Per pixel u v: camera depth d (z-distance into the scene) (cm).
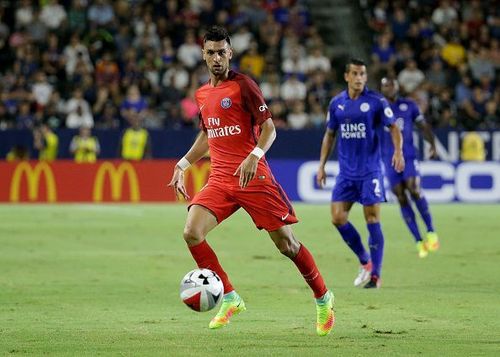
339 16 11200
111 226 6712
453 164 8756
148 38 10125
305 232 6359
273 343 2831
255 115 2912
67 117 9269
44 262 4903
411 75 10044
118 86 9625
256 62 10100
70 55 9931
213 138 2994
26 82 9644
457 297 3797
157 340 2886
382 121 4153
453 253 5309
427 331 3041
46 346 2788
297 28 10650
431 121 9575
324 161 4284
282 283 4200
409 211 5291
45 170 8588
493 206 8388
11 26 10438
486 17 11194
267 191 2928
